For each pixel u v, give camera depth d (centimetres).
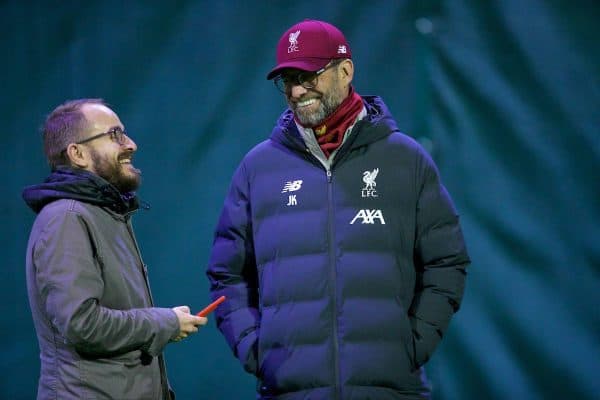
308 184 982
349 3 1336
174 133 1353
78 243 848
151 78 1356
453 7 1324
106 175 929
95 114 939
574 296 1317
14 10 1376
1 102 1371
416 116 1320
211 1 1356
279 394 951
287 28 1347
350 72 1012
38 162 1367
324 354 936
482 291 1321
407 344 952
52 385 858
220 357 1343
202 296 1345
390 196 980
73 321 814
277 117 1348
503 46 1327
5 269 1364
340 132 991
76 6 1367
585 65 1325
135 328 852
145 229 1347
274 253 972
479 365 1315
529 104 1326
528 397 1312
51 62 1370
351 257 955
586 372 1312
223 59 1353
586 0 1331
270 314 962
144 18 1361
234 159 1350
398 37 1327
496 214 1322
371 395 932
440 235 988
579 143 1322
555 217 1320
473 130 1323
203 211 1350
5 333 1362
